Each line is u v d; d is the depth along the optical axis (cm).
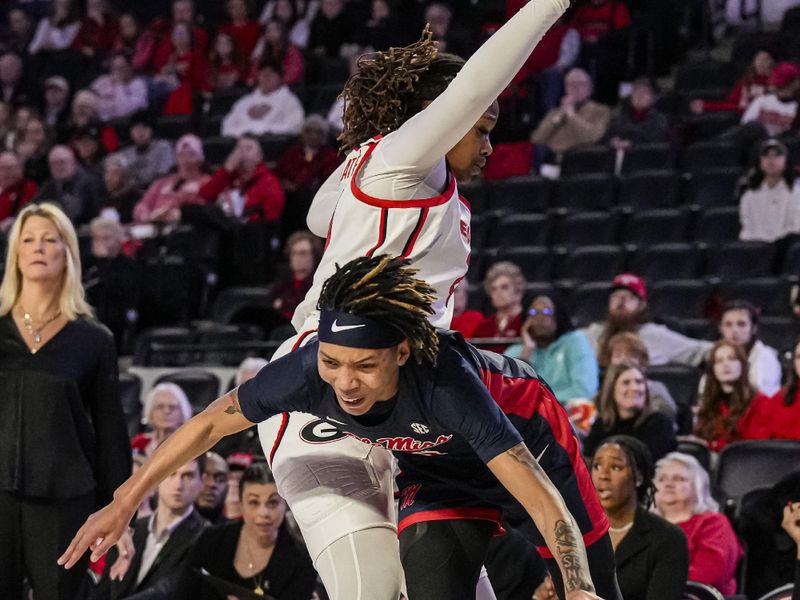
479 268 1189
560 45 1473
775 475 726
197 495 713
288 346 358
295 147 1331
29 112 1540
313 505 353
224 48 1647
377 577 344
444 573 347
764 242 1133
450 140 338
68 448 495
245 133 1498
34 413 493
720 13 1634
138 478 324
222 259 1258
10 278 504
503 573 503
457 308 972
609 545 373
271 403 326
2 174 1416
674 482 640
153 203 1360
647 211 1215
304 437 359
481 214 1306
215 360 1086
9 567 500
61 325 503
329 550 348
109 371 509
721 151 1284
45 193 1401
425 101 363
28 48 1803
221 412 329
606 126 1380
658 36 1523
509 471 309
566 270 1170
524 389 358
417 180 348
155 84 1648
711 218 1191
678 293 1077
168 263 1180
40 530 495
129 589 657
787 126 1302
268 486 611
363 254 353
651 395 782
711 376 814
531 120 1421
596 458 577
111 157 1410
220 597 612
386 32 1546
